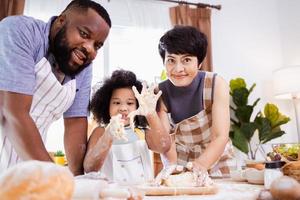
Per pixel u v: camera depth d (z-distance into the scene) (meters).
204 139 1.15
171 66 1.00
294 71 2.37
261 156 0.92
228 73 2.73
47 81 0.79
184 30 0.97
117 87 1.05
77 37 0.72
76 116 0.91
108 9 2.46
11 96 0.67
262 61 2.81
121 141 1.08
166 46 0.98
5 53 0.69
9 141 0.76
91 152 0.81
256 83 2.77
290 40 2.76
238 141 2.35
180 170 0.65
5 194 0.23
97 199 0.34
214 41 2.74
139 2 2.54
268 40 2.83
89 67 0.95
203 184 0.58
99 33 0.73
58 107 0.87
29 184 0.24
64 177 0.26
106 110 1.06
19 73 0.69
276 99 2.76
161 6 2.60
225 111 1.04
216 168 1.17
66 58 0.76
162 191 0.54
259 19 2.85
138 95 0.90
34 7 2.22
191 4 2.63
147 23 2.54
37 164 0.26
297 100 2.71
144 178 1.02
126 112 1.01
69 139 0.90
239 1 2.86
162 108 1.11
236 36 2.80
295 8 2.75
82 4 0.74
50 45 0.79
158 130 0.94
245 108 2.44
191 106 1.10
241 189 0.60
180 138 1.18
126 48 2.48
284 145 0.88
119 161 1.06
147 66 2.50
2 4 2.04
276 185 0.38
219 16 2.79
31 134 0.67
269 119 2.48
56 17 0.81
